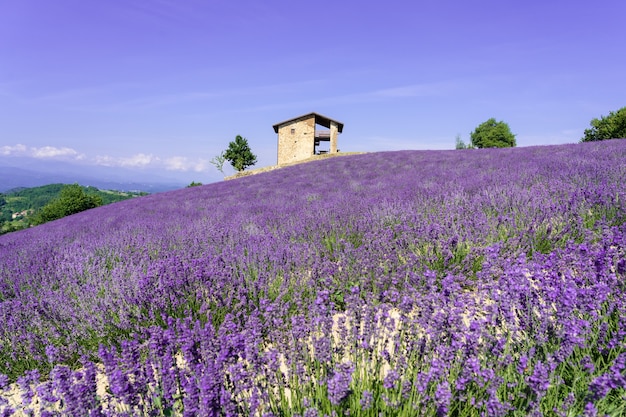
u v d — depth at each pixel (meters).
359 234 5.34
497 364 2.07
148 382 2.10
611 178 5.98
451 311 2.25
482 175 8.98
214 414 1.77
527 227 4.33
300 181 15.50
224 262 4.39
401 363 2.10
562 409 1.82
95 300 3.79
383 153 23.97
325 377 2.05
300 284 3.93
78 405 1.86
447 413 1.74
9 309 3.63
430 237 4.43
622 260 2.60
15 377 3.05
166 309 3.51
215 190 16.44
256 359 2.11
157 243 6.10
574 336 1.97
